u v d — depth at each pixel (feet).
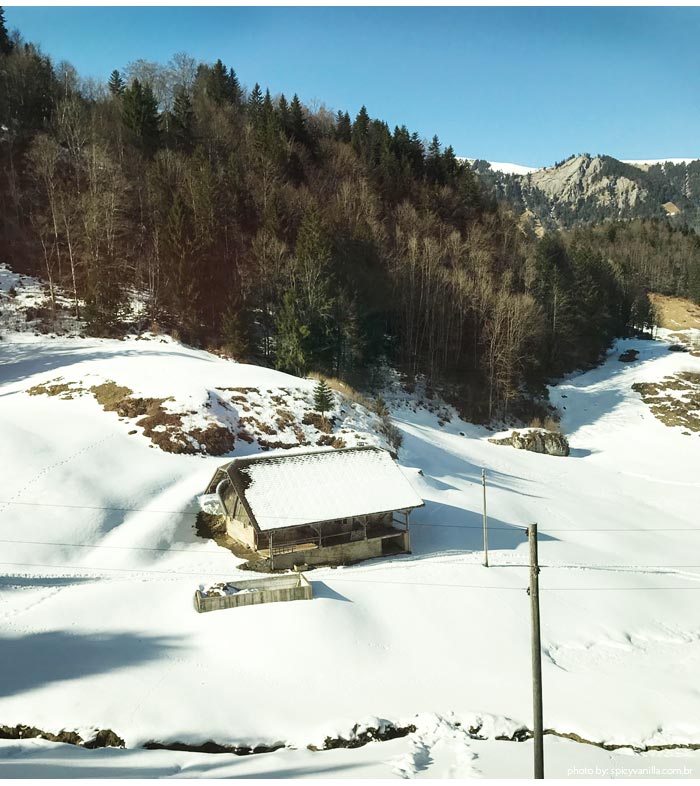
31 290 231.30
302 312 216.95
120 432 145.59
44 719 65.16
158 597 94.12
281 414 166.81
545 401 278.67
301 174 326.24
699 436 249.55
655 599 108.68
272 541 111.55
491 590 103.35
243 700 71.15
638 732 69.56
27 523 110.52
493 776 55.26
